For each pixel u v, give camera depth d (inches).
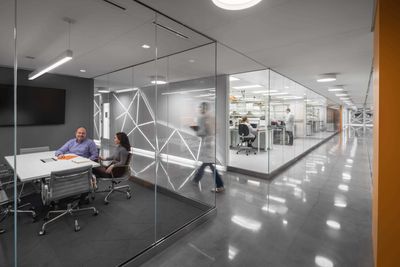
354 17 80.7
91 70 119.9
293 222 103.7
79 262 75.7
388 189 60.0
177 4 72.6
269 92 228.8
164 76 148.5
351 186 158.4
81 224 101.4
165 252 81.7
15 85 72.1
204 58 135.1
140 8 74.8
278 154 244.1
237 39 104.0
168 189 142.6
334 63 148.2
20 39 79.7
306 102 306.5
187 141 159.8
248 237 91.1
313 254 79.4
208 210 112.7
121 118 134.5
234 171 199.6
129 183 139.0
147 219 107.7
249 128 257.8
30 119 78.5
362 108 780.6
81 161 104.6
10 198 80.3
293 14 79.0
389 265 60.4
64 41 97.4
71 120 103.7
